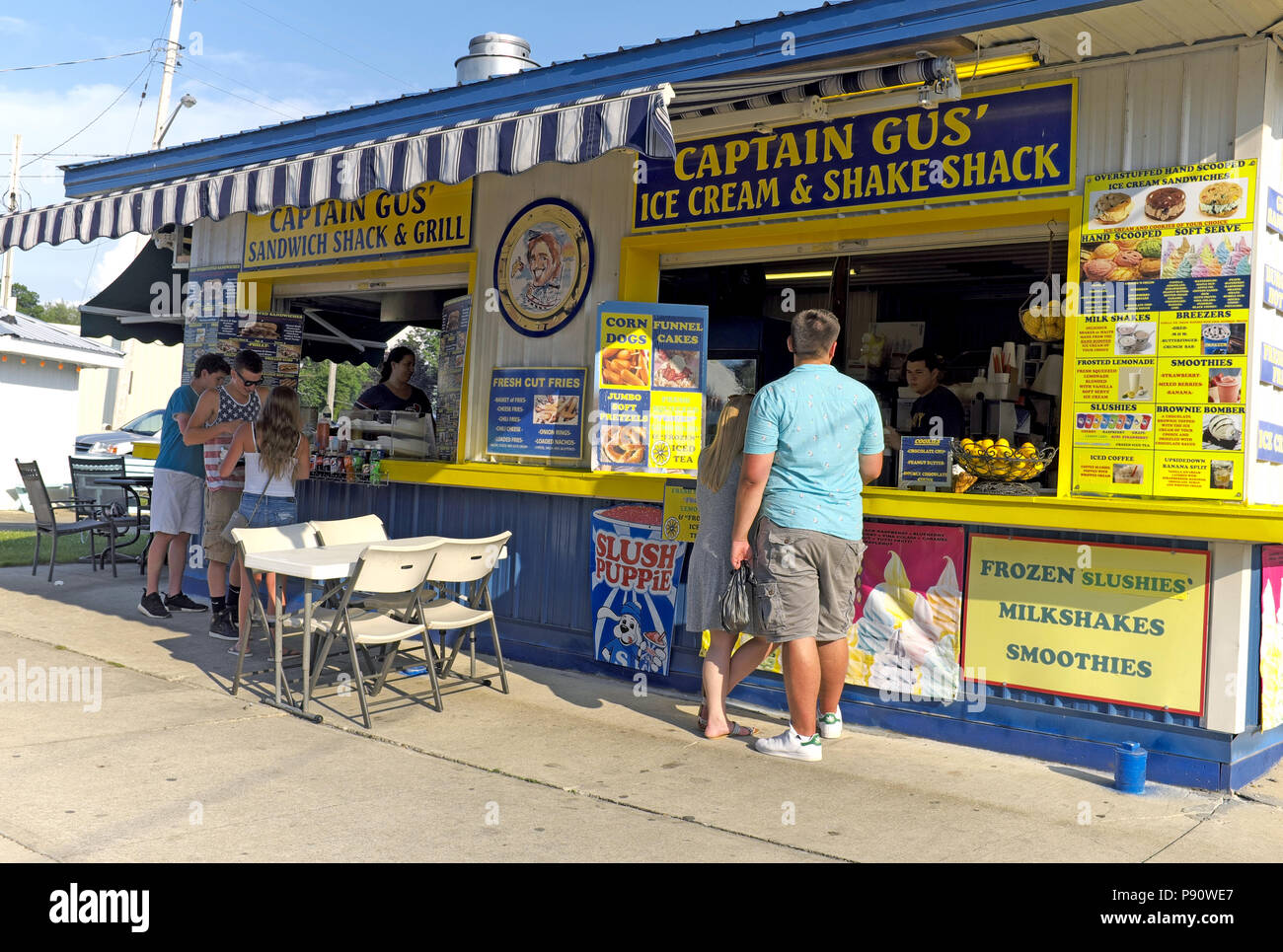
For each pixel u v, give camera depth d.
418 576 5.21
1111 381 4.63
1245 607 4.35
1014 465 4.86
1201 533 4.30
